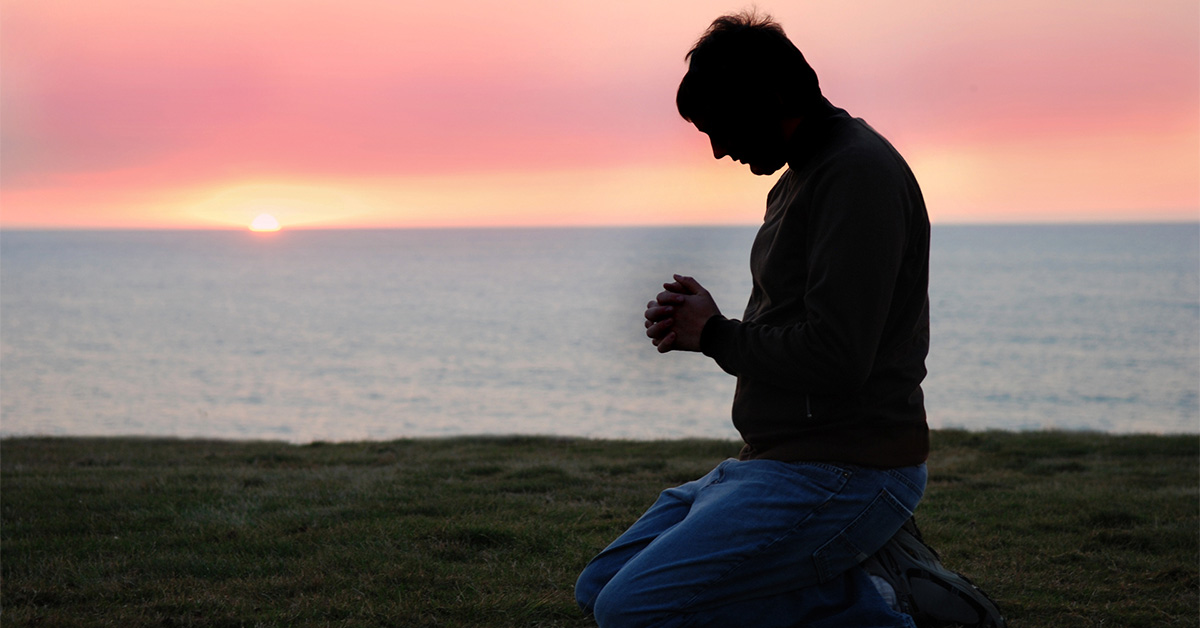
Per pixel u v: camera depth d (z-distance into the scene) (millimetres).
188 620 3625
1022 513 5914
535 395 46688
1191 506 6109
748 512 2156
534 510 5852
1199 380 48438
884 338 2133
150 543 4926
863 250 1968
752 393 2266
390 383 51906
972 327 79188
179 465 9062
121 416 40562
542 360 63344
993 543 5082
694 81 2186
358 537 4988
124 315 104062
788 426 2195
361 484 7008
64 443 11930
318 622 3635
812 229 2070
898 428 2172
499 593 4020
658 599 2131
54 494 6461
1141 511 5887
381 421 38406
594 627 3635
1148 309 93500
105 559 4566
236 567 4422
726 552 2133
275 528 5262
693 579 2133
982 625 2230
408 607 3795
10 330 86750
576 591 2492
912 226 2088
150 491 6676
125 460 9461
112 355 66750
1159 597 4086
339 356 66062
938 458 9344
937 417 37938
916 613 2205
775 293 2184
